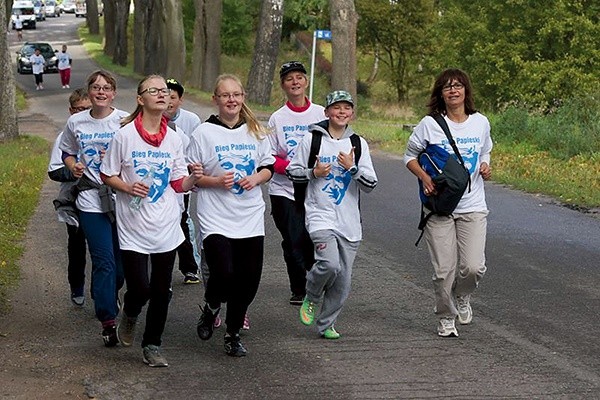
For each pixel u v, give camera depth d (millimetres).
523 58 45531
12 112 33969
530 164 26344
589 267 14359
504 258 14961
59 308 12172
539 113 35062
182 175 9688
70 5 151625
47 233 17312
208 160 9945
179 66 64312
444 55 49750
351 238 10445
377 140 34844
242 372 9406
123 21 82750
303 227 12109
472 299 12375
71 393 8766
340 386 8938
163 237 9547
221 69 80375
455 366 9539
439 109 10742
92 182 10594
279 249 15969
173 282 13656
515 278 13602
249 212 9984
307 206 10539
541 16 44469
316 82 70062
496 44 45656
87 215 10461
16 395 8672
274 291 13070
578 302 12203
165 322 10367
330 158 10375
